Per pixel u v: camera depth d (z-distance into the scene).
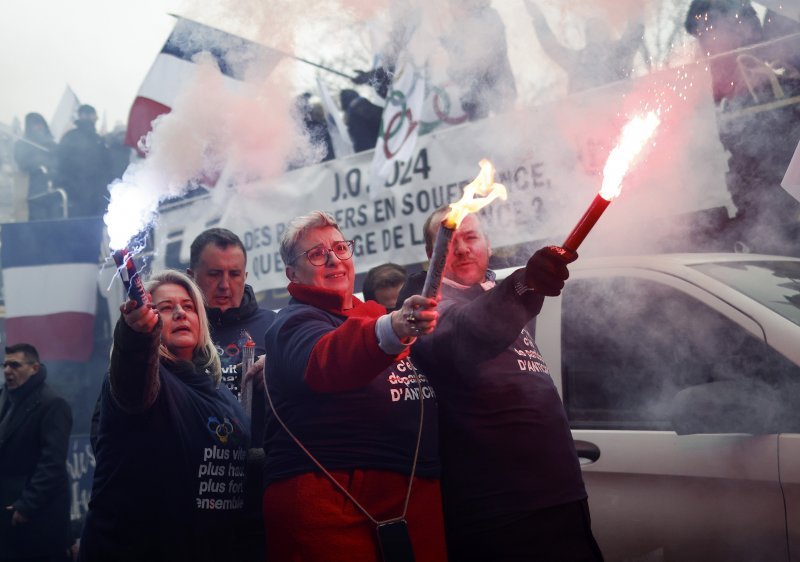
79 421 7.19
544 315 3.46
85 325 7.26
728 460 2.81
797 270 3.38
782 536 2.69
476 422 2.49
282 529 2.29
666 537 2.93
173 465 2.47
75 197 7.76
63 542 4.85
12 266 7.34
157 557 2.46
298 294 2.43
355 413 2.30
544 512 2.45
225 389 2.78
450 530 2.52
